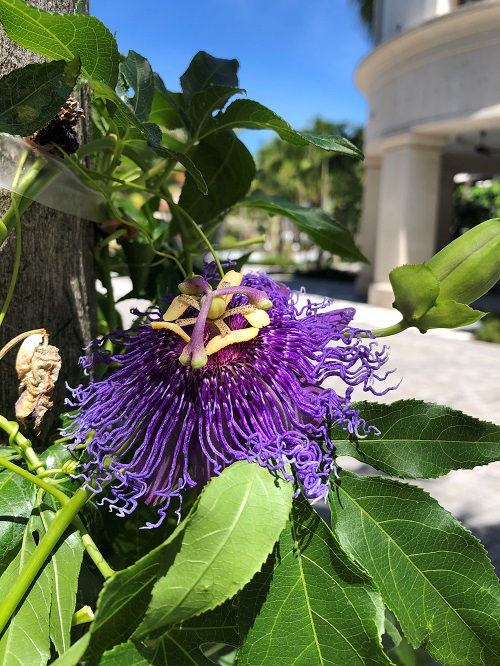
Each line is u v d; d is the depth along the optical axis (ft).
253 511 0.49
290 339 0.64
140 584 0.48
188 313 0.68
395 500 0.59
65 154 0.68
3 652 0.53
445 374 5.76
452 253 0.72
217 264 0.76
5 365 0.74
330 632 0.53
